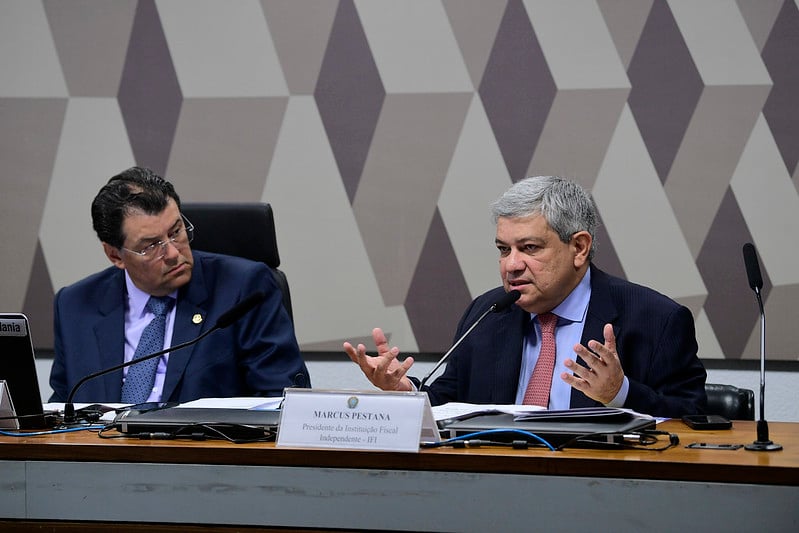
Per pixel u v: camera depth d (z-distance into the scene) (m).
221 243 6.02
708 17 7.11
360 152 7.50
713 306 7.13
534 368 5.15
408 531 3.33
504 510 3.26
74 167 7.78
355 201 7.51
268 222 6.02
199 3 7.66
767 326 7.05
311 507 3.38
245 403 4.43
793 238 7.03
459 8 7.38
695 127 7.13
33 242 7.81
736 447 3.54
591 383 4.30
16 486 3.57
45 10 7.81
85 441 3.65
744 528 3.10
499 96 7.34
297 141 7.58
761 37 7.05
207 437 3.72
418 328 7.45
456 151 7.39
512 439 3.60
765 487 3.08
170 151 7.68
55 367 5.81
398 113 7.46
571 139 7.26
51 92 7.80
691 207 7.14
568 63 7.26
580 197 5.07
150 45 7.71
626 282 5.23
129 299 5.76
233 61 7.63
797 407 7.09
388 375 4.35
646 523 3.16
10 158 7.84
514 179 7.33
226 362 5.52
